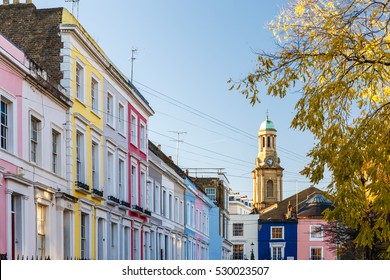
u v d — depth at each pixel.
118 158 35.34
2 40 21.84
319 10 14.49
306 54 14.28
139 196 39.50
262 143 158.25
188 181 55.84
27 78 23.67
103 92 33.16
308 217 80.38
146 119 42.34
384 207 12.77
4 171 21.47
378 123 13.16
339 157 13.11
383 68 13.60
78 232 28.55
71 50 28.81
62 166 27.45
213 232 68.94
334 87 13.63
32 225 23.67
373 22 14.32
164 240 46.09
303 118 13.75
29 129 23.94
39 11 29.59
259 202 154.62
